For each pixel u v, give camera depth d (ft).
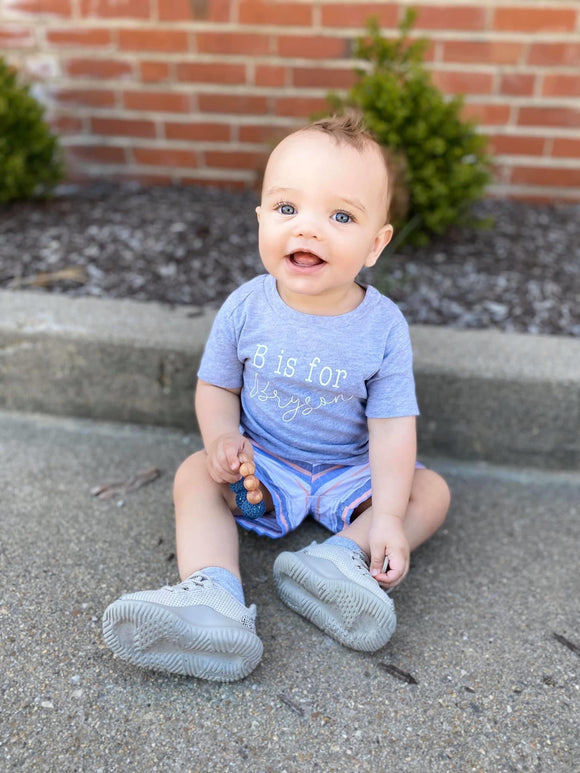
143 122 10.12
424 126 7.77
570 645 4.79
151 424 7.17
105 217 9.34
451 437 6.76
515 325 7.28
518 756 4.01
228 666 4.24
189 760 3.91
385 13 9.02
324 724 4.15
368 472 5.32
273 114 9.84
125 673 4.41
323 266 4.47
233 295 5.15
